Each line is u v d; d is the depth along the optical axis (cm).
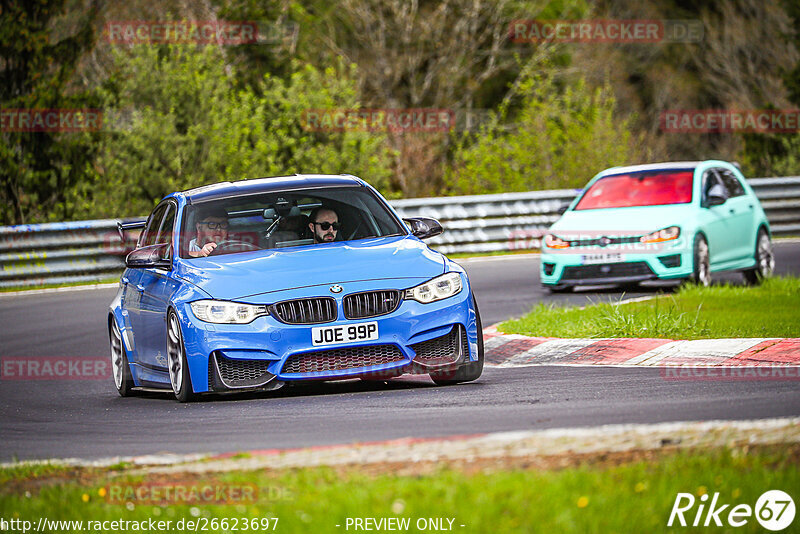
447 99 16875
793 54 18738
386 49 16688
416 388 3089
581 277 5375
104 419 2930
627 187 5700
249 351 2945
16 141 8675
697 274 5209
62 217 8700
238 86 12294
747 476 1731
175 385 3139
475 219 7844
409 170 13375
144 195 9012
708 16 19525
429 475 1820
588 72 17750
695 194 5512
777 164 12000
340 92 10212
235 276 3064
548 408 2555
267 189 3481
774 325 3725
